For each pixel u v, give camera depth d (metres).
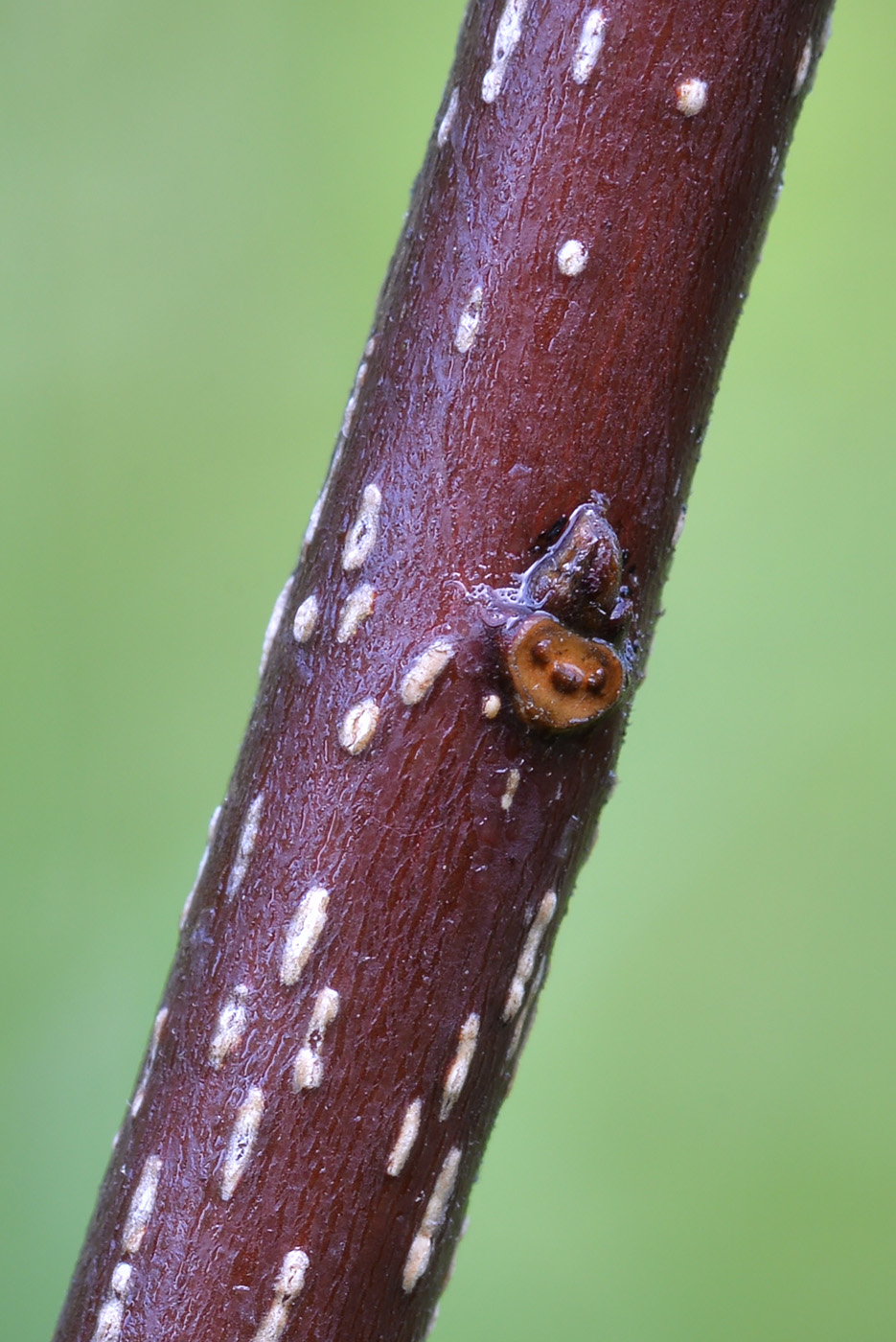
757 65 0.12
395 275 0.12
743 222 0.12
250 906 0.12
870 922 0.23
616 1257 0.23
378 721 0.12
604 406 0.12
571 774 0.12
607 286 0.12
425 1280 0.12
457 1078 0.12
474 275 0.12
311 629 0.12
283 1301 0.12
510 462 0.12
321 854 0.12
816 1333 0.23
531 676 0.12
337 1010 0.12
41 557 0.23
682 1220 0.23
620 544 0.12
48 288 0.23
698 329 0.12
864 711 0.23
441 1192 0.12
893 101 0.23
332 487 0.12
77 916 0.23
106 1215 0.12
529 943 0.12
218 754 0.23
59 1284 0.22
